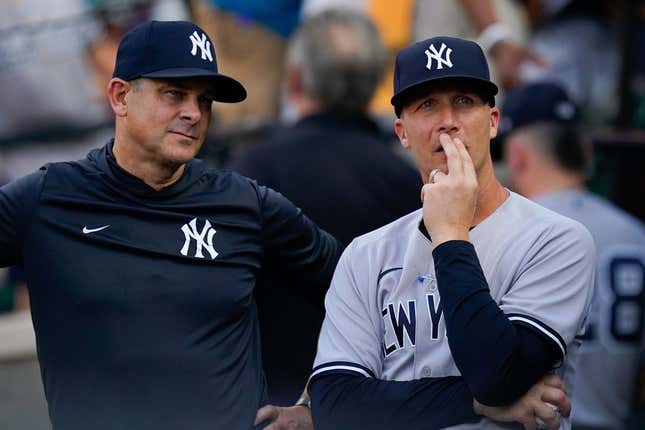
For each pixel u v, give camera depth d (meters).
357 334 12.28
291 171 15.36
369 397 11.90
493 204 12.11
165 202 12.38
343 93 15.55
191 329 12.07
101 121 23.84
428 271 11.99
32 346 19.25
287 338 14.54
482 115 11.95
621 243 16.92
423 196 11.75
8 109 23.64
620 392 16.78
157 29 12.29
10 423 19.06
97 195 12.30
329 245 13.45
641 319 16.75
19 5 23.61
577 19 23.41
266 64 23.20
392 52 23.19
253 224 12.72
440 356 11.77
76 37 23.67
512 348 11.09
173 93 12.21
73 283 12.02
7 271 23.70
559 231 11.85
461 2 22.97
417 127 12.02
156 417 11.90
